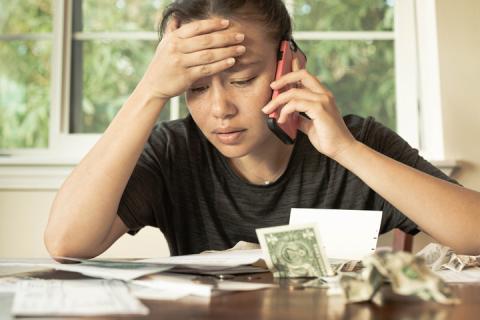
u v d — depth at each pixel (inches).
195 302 26.1
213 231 54.2
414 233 53.4
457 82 84.3
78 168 44.6
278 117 44.3
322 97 44.0
